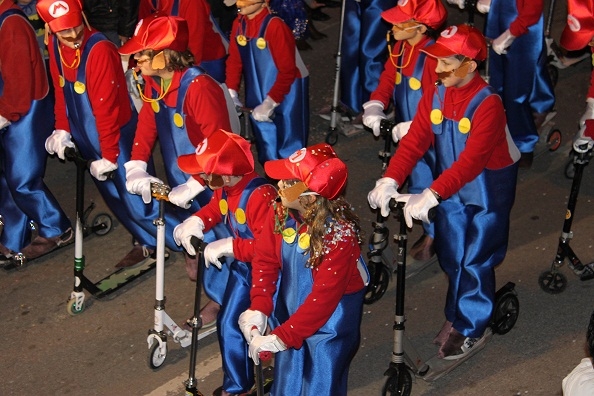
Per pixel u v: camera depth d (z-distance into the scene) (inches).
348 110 389.1
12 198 314.7
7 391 266.1
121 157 283.1
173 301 297.9
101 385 266.5
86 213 333.4
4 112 292.5
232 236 238.7
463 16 483.8
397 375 242.7
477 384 257.0
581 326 276.7
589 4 257.3
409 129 254.2
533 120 354.3
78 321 293.1
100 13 363.9
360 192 351.3
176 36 239.8
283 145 334.6
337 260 195.9
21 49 284.8
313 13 488.1
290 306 208.4
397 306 236.8
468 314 254.2
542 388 254.7
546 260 306.0
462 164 235.8
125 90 278.5
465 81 236.4
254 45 315.0
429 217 227.1
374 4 362.6
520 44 338.6
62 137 283.4
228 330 234.1
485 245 249.9
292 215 200.8
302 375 212.4
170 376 268.7
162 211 246.4
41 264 321.4
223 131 219.8
